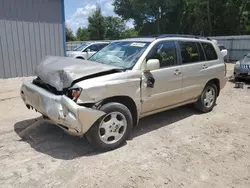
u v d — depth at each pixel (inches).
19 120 194.1
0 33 368.2
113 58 170.1
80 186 110.0
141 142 156.7
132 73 148.0
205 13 1346.0
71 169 123.1
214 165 130.9
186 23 1560.0
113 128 142.6
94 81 131.1
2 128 175.6
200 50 206.8
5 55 378.0
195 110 227.1
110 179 115.8
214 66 217.2
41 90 140.9
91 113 127.1
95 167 125.4
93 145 138.5
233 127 187.0
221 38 882.8
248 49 813.2
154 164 130.3
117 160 133.0
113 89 137.1
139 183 113.5
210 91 221.5
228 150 148.6
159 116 209.6
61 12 425.7
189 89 193.0
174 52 181.3
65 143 152.3
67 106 122.9
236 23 1323.8
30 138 158.7
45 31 412.2
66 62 146.1
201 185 113.4
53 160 131.5
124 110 144.4
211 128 184.1
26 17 387.9
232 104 255.9
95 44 557.3
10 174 117.8
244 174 123.1
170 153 143.0
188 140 161.8
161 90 167.6
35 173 119.0
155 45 168.1
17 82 355.9
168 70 171.2
